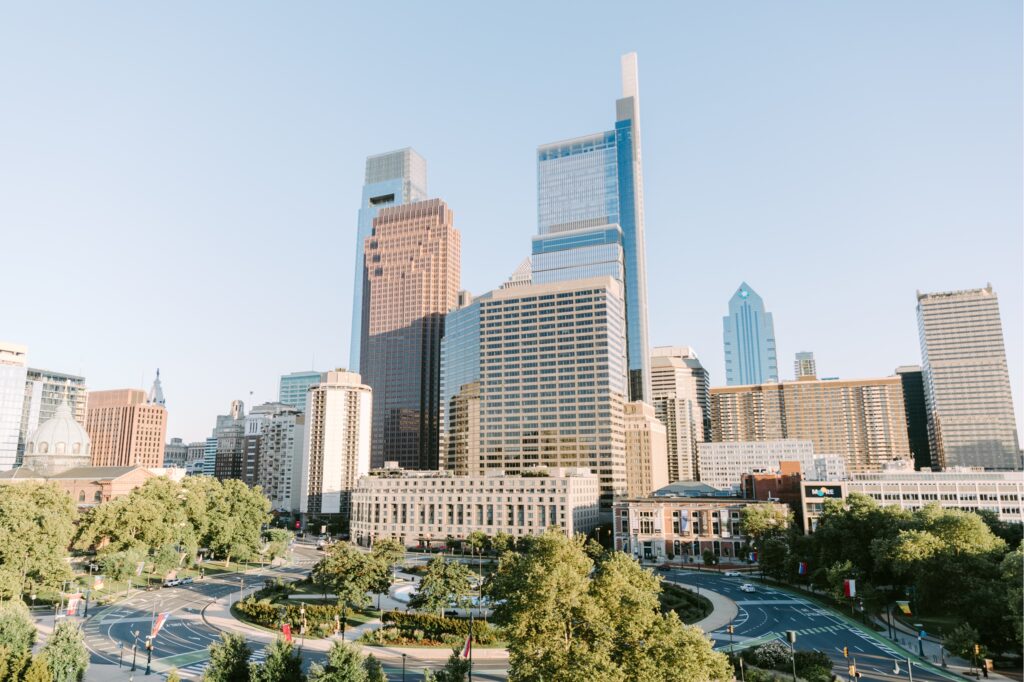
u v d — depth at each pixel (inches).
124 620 4707.2
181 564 6815.9
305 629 4286.4
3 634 2918.3
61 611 4955.7
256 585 6318.9
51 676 2733.8
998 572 3934.5
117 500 6850.4
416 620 4306.1
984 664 3380.9
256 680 2687.0
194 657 3722.9
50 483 6884.8
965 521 4439.0
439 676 2819.9
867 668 3462.1
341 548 4958.2
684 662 2303.2
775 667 3294.8
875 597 4766.2
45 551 5177.2
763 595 5708.7
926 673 3385.8
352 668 2672.2
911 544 4281.5
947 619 4539.9
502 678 3321.9
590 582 2960.1
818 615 4842.5
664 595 5457.7
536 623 2677.2
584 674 2282.2
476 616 4623.5
